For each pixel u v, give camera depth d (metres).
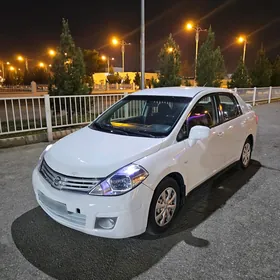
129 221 2.36
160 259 2.38
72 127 7.30
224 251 2.47
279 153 5.64
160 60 12.08
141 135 2.99
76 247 2.54
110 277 2.17
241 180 4.16
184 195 3.02
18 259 2.38
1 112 11.02
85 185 2.37
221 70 15.72
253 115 4.71
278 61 22.92
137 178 2.40
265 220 3.02
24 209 3.23
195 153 3.09
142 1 8.42
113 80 44.97
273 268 2.26
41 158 3.00
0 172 4.43
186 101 3.33
